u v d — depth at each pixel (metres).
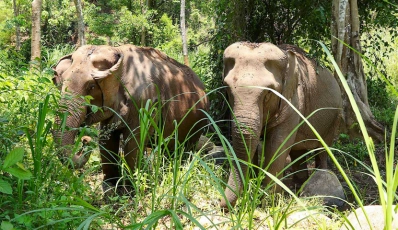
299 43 8.99
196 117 6.44
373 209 3.98
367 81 9.78
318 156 6.58
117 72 5.43
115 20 15.70
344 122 8.01
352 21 7.94
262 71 5.05
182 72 6.38
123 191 5.42
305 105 5.80
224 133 7.64
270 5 8.48
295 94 5.50
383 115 9.20
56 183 3.72
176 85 6.07
